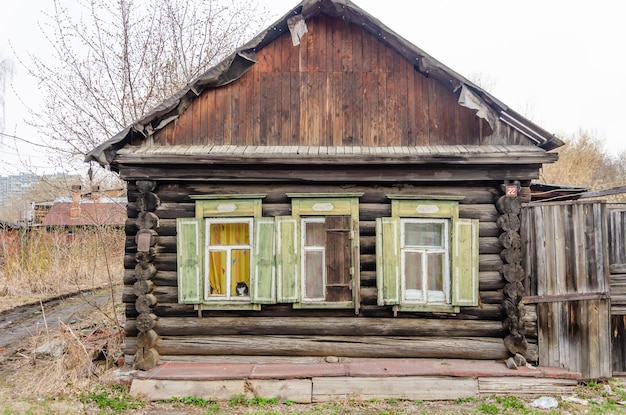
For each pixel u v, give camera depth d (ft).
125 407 19.58
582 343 21.81
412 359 22.13
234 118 23.52
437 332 22.12
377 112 23.30
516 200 21.81
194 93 23.25
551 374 20.51
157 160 21.74
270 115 23.47
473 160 21.31
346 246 22.27
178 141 23.47
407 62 23.41
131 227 22.72
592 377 21.75
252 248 22.44
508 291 21.63
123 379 21.49
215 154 21.75
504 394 20.33
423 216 22.30
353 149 22.47
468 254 21.94
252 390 20.39
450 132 23.07
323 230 22.80
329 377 20.53
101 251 50.67
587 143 102.83
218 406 19.76
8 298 41.83
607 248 22.30
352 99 23.41
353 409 19.36
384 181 22.43
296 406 19.86
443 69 22.11
